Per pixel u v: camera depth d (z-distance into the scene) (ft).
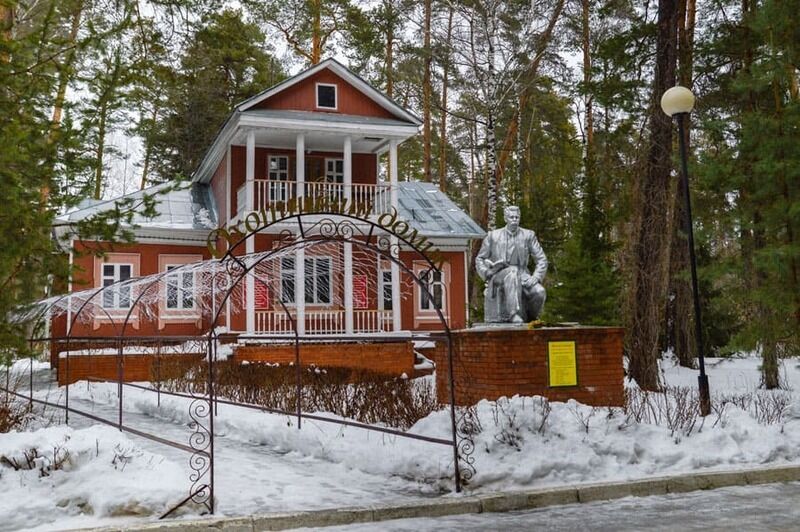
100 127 33.86
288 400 38.27
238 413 38.40
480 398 35.60
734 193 52.29
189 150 119.55
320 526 20.51
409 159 136.87
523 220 99.86
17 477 20.84
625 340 53.93
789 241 42.19
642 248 51.65
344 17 104.22
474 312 86.63
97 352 63.77
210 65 116.98
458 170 133.80
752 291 44.01
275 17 103.65
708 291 84.64
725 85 59.26
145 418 42.50
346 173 75.61
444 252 87.76
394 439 29.22
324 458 29.07
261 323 75.25
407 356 70.59
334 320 77.51
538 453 25.52
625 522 20.71
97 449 22.54
